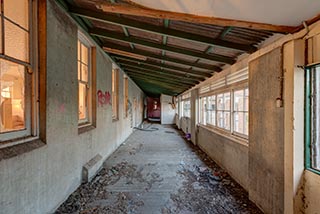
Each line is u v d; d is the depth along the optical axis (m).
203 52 3.96
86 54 4.54
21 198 2.09
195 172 4.54
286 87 2.25
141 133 11.27
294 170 2.14
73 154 3.42
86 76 4.52
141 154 6.32
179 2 1.95
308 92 2.12
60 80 2.95
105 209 2.86
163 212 2.79
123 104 8.54
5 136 2.05
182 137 9.87
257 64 2.93
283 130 2.30
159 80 9.78
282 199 2.33
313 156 2.10
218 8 1.94
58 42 2.88
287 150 2.23
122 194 3.36
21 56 2.32
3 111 2.09
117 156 6.04
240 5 1.83
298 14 1.88
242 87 3.72
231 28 2.62
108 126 5.86
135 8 2.19
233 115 4.25
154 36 3.73
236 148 3.95
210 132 5.91
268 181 2.63
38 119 2.54
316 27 1.94
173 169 4.77
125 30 3.67
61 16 2.97
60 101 2.95
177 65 5.86
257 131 2.93
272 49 2.58
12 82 2.21
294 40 2.13
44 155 2.52
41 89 2.55
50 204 2.67
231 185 3.77
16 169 2.01
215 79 5.41
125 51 5.07
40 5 2.55
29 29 2.45
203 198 3.22
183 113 12.40
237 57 3.84
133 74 9.34
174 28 3.09
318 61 1.95
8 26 2.10
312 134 2.10
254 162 3.02
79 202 3.07
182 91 12.28
